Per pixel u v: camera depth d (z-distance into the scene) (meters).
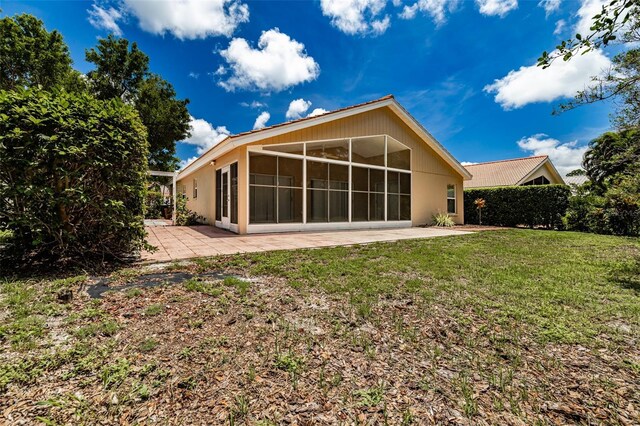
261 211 8.80
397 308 2.85
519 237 8.50
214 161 11.34
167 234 8.68
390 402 1.56
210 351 2.01
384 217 11.83
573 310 2.83
